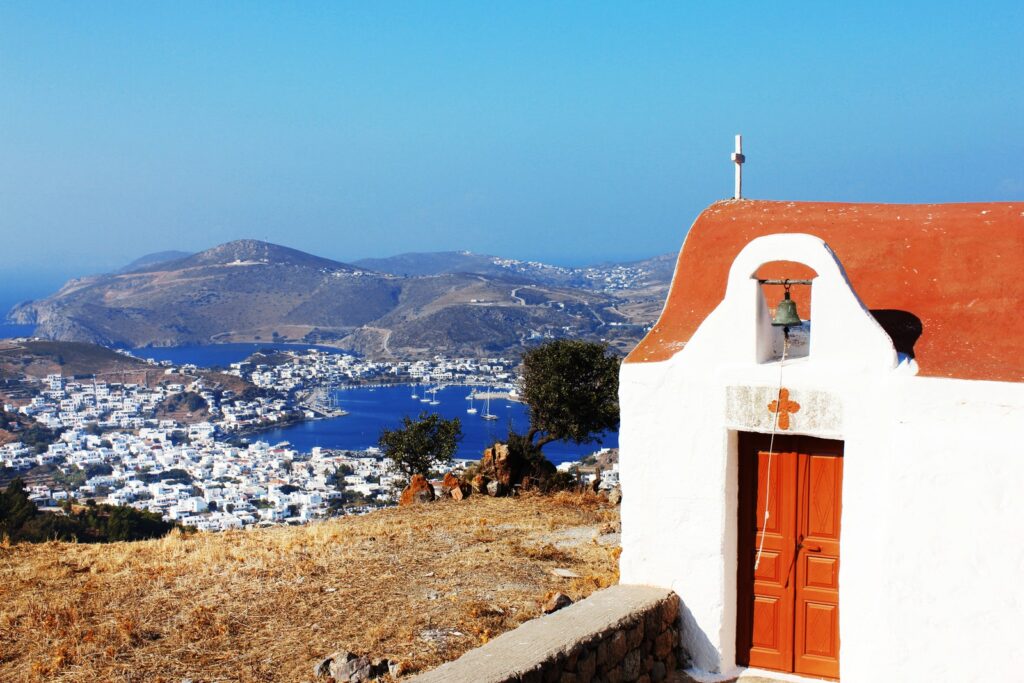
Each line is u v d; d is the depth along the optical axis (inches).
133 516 1526.8
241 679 376.2
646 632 345.4
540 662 295.3
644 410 367.2
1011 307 330.6
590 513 773.9
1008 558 303.3
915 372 320.2
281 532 709.9
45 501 3235.7
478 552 592.7
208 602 480.7
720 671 358.0
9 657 405.1
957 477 310.0
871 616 326.0
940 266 356.5
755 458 358.9
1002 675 304.5
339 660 379.6
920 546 314.8
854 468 329.4
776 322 351.9
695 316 380.2
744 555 361.4
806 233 373.4
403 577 526.6
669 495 364.2
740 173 451.5
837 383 331.9
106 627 441.1
